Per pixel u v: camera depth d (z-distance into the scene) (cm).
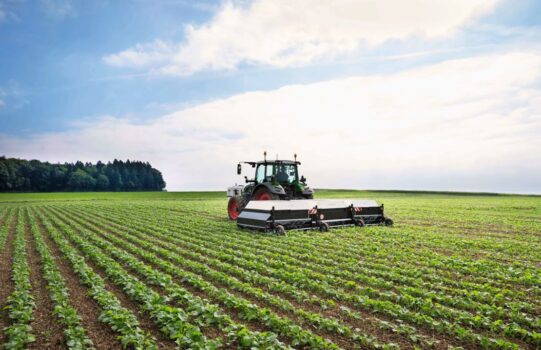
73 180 10781
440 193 8038
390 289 912
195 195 7806
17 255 1307
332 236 1641
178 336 620
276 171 2039
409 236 1652
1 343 636
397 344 615
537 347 620
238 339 635
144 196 7462
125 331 648
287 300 838
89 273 1020
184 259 1213
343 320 728
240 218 1870
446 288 898
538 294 880
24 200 6078
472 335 635
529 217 2684
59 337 659
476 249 1412
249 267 1118
